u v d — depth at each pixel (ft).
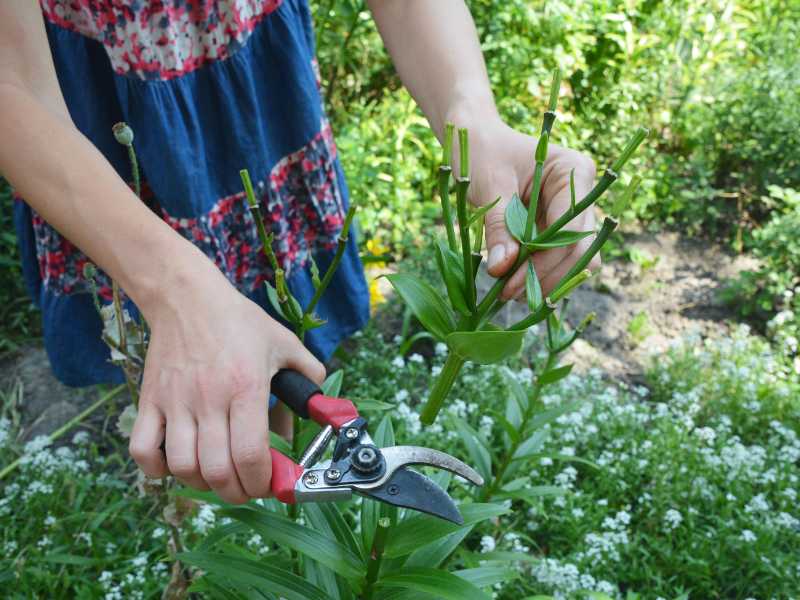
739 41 14.66
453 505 3.20
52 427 9.08
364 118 12.87
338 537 3.93
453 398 9.38
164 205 5.45
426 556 4.16
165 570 6.94
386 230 12.03
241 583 4.27
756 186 13.04
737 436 9.00
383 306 10.82
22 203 5.89
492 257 3.31
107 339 4.23
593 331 10.96
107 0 4.76
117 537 7.43
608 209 12.83
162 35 4.93
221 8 5.12
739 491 8.19
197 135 5.36
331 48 12.16
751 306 11.29
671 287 11.82
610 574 7.55
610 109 13.98
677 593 7.41
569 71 13.89
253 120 5.55
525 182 4.03
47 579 6.66
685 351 10.05
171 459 2.87
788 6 15.61
